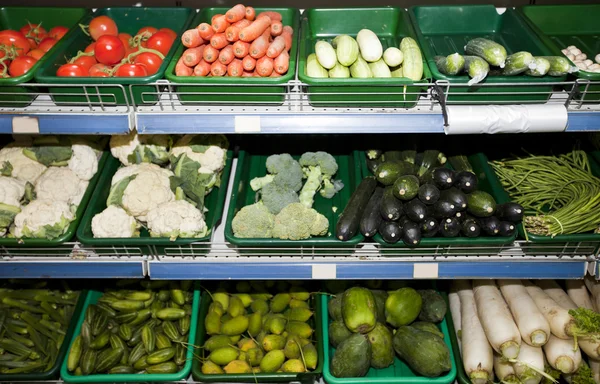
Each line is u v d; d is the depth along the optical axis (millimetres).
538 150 2340
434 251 1952
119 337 2197
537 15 2209
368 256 1965
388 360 2084
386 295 2264
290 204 1937
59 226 1877
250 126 1705
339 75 1822
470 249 1938
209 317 2229
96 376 2053
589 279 2242
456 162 2184
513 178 2180
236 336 2203
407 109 1743
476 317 2172
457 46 2164
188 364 2090
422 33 2176
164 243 1884
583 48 2133
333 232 1997
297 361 2066
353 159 2268
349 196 2188
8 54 1890
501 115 1641
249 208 1934
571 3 2326
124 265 1937
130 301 2268
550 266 1938
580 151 2209
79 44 2043
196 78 1675
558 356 2016
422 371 1997
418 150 2240
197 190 2057
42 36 2154
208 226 1996
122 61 1891
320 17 2223
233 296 2332
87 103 1743
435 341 2018
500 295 2178
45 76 1705
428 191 1787
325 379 2018
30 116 1688
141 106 1765
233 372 2051
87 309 2256
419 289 2305
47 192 1977
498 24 2250
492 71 1743
